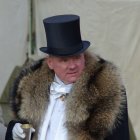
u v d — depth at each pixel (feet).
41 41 42.80
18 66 42.83
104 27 41.68
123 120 19.74
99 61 20.20
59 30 19.27
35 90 20.72
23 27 43.19
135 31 41.45
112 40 41.78
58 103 20.39
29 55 43.19
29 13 42.98
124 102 19.80
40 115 20.62
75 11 41.81
